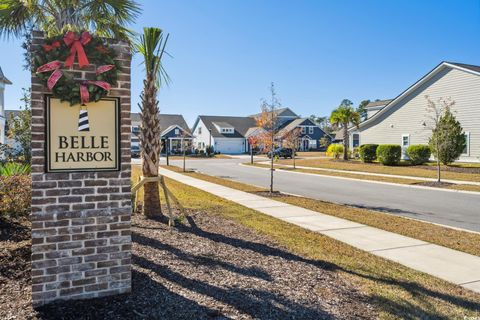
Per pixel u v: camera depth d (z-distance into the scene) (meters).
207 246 6.00
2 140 22.83
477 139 24.34
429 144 23.94
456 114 25.50
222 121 64.19
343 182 18.91
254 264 5.19
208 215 8.77
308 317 3.65
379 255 5.98
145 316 3.51
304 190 15.62
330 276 4.85
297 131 31.03
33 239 3.65
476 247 6.50
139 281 4.37
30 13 6.80
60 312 3.55
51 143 3.71
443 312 3.90
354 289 4.44
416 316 3.78
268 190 14.72
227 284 4.38
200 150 56.78
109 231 3.96
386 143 31.03
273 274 4.81
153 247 5.79
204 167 30.58
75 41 3.71
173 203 10.48
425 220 9.38
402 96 29.25
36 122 3.64
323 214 9.48
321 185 17.53
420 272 5.20
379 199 13.08
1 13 6.56
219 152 59.06
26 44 7.30
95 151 3.90
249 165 32.84
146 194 8.38
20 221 6.94
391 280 4.81
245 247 6.06
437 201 12.59
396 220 8.86
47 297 3.72
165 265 4.95
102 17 7.11
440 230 7.82
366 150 29.80
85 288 3.87
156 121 8.30
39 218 3.67
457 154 23.28
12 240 5.80
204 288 4.23
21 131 11.76
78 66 3.77
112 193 3.97
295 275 4.82
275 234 7.08
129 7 6.93
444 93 26.27
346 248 6.30
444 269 5.36
